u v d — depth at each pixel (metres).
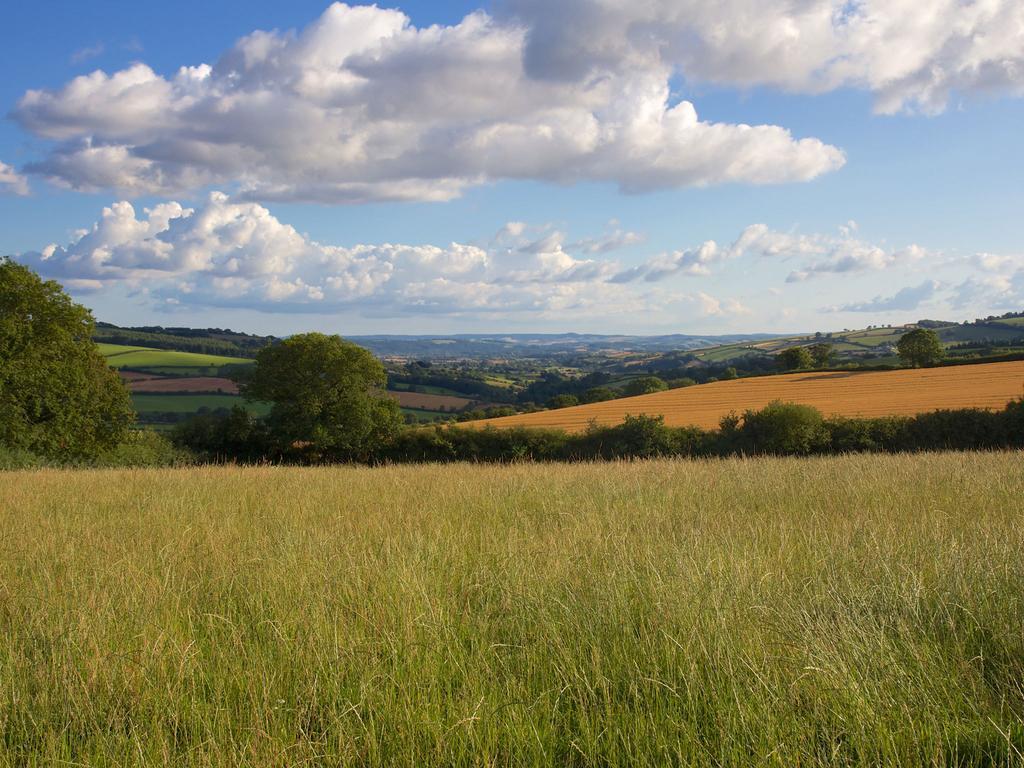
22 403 31.23
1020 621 4.23
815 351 103.00
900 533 6.84
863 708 3.33
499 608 4.90
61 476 14.65
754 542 6.46
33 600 4.95
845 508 8.73
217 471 16.47
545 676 3.80
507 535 7.14
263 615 4.68
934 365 81.25
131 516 8.78
